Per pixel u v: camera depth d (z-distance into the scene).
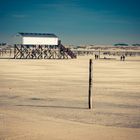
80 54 161.38
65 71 53.06
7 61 82.62
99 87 31.48
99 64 76.75
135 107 20.17
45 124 14.10
